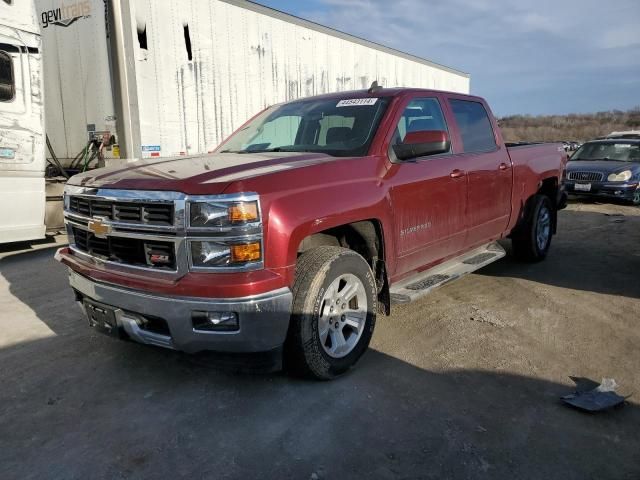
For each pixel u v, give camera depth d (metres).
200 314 2.74
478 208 4.79
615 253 6.84
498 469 2.45
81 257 3.39
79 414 2.94
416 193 3.89
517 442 2.65
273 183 2.89
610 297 4.91
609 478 2.39
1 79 6.22
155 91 7.91
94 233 3.15
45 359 3.64
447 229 4.33
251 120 4.90
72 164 8.39
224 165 3.21
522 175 5.63
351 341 3.41
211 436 2.71
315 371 3.15
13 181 6.40
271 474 2.42
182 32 8.23
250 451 2.59
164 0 7.91
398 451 2.58
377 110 4.01
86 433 2.75
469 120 4.97
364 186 3.43
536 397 3.09
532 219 5.96
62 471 2.45
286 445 2.63
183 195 2.74
